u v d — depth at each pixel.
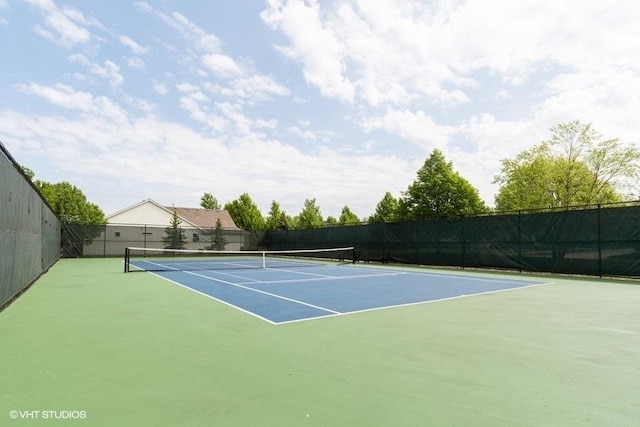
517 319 5.46
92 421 2.30
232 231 29.23
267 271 14.12
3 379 3.02
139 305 6.57
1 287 5.82
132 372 3.20
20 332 4.60
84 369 3.27
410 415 2.40
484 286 9.56
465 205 33.88
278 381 3.00
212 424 2.28
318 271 14.16
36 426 2.23
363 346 4.02
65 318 5.45
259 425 2.26
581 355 3.72
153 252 26.17
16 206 7.08
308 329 4.80
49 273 12.87
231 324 5.08
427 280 10.96
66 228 23.39
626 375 3.16
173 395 2.71
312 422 2.30
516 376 3.12
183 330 4.73
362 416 2.38
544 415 2.41
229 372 3.21
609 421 2.33
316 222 53.22
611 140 24.36
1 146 5.69
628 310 6.23
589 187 24.72
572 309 6.31
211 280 10.80
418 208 34.78
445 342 4.19
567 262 12.49
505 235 14.20
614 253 11.46
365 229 20.31
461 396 2.71
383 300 7.20
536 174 26.28
